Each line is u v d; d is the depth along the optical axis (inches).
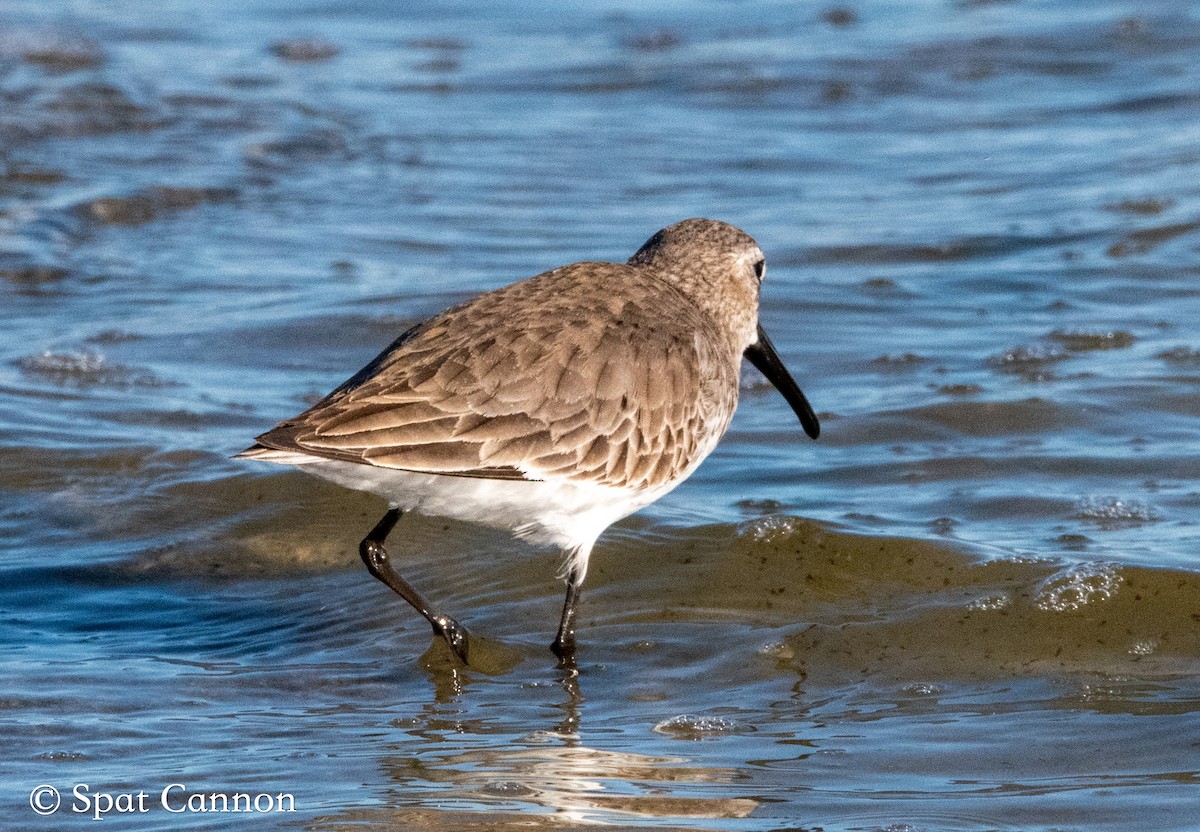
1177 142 994.1
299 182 965.2
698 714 413.4
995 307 741.3
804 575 495.2
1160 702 413.7
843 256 821.9
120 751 388.8
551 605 488.7
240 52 1278.3
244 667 448.1
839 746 391.2
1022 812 352.2
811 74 1222.3
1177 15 1328.7
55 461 581.3
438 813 354.6
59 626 477.1
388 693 431.2
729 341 503.8
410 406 409.7
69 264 812.0
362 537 536.4
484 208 918.4
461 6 1482.5
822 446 598.5
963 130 1072.2
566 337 434.3
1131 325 705.0
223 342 707.4
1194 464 563.8
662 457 450.0
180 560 521.3
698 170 998.4
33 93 1066.1
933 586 484.7
